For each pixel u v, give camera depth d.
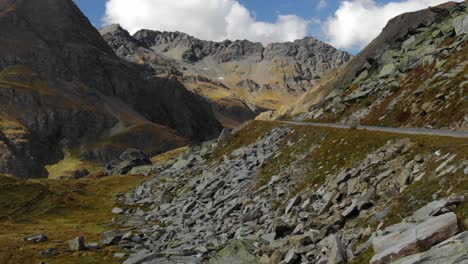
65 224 67.38
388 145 36.97
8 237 53.12
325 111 79.38
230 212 49.09
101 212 77.31
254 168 60.22
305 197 40.25
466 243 16.39
